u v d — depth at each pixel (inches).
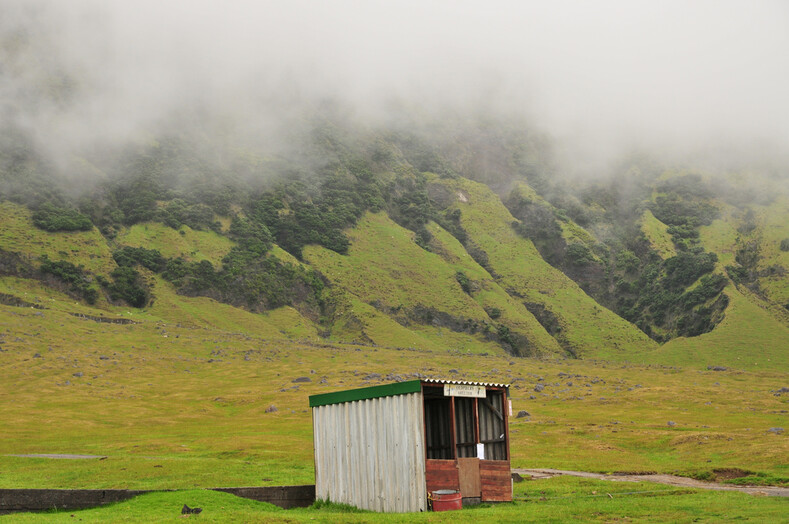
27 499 1302.9
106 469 2073.1
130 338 7327.8
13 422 3909.9
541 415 4023.1
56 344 6589.6
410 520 1123.3
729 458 2353.6
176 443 3026.6
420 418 1294.3
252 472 1991.9
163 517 1168.8
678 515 1185.4
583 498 1514.5
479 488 1363.2
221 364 6461.6
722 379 6033.5
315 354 7298.2
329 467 1449.3
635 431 3248.0
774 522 1073.5
